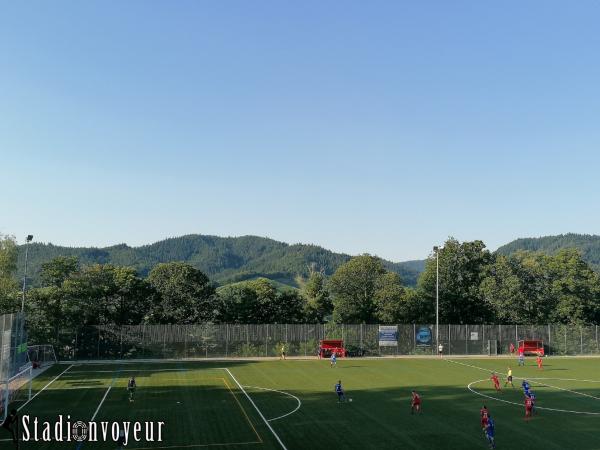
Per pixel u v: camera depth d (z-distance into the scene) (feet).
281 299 389.60
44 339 280.10
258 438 127.65
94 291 306.35
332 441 125.80
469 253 394.73
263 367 258.98
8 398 158.81
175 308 358.23
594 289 384.68
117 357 295.48
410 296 375.04
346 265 417.08
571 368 264.31
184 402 169.17
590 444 125.80
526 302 377.30
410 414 154.81
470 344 333.83
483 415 127.44
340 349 306.76
